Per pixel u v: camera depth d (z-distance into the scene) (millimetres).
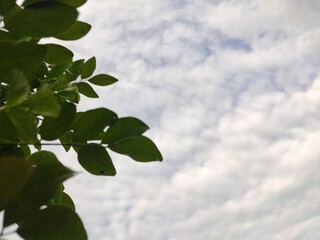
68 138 327
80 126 271
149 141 274
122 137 273
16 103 193
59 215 198
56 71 402
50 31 220
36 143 260
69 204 321
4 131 254
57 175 198
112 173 272
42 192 195
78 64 440
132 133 273
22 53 198
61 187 312
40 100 203
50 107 201
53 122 260
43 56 200
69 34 288
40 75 396
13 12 223
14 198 191
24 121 205
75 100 439
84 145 271
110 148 271
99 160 272
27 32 219
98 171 272
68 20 222
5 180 171
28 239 191
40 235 194
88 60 442
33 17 219
